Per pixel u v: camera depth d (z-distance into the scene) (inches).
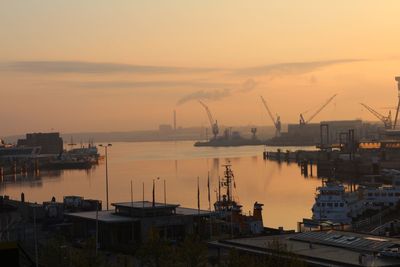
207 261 4923.7
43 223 7682.1
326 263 4311.0
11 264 1745.8
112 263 5487.2
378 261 4252.0
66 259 4955.7
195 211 7687.0
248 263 4057.6
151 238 4985.2
